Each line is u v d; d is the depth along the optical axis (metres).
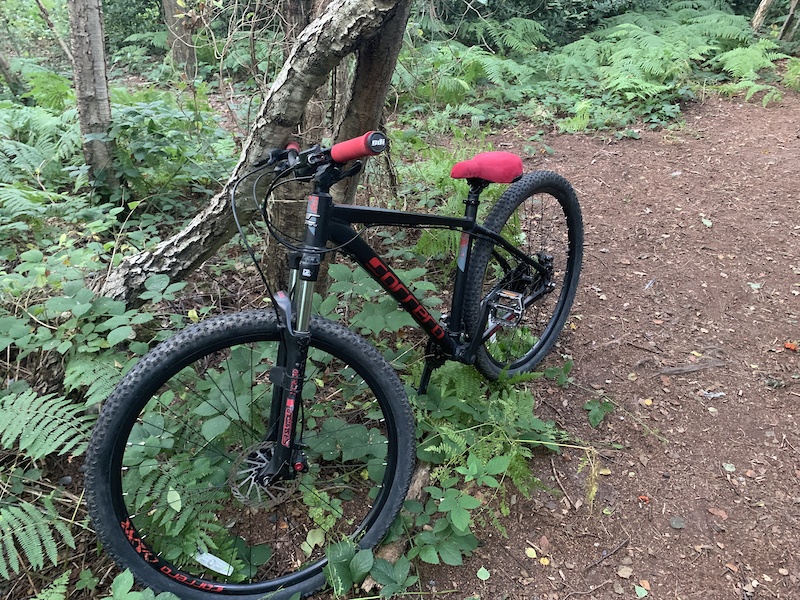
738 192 4.05
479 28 6.96
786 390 2.49
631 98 5.41
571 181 4.34
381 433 2.15
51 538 1.64
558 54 6.75
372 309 2.15
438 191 3.48
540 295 2.53
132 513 1.69
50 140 3.78
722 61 6.33
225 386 1.90
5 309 2.22
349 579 1.69
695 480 2.11
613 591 1.76
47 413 1.79
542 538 1.91
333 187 2.41
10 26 7.10
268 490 1.72
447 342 2.11
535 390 2.52
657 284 3.19
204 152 3.65
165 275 2.22
